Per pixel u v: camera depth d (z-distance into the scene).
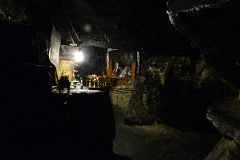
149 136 11.68
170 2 5.74
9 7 6.22
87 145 6.14
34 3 7.61
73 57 10.22
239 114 5.60
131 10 8.69
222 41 4.85
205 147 10.37
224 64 5.57
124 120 13.81
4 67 4.64
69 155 5.57
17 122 4.73
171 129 12.64
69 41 12.21
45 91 5.33
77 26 10.36
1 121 4.50
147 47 12.46
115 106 17.34
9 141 4.57
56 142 5.36
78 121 5.96
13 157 4.53
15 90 4.76
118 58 19.69
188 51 11.78
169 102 12.45
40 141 5.06
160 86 12.73
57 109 5.50
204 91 11.68
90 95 6.41
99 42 12.82
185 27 5.65
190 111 12.09
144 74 13.61
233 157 5.33
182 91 12.20
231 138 5.62
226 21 4.28
